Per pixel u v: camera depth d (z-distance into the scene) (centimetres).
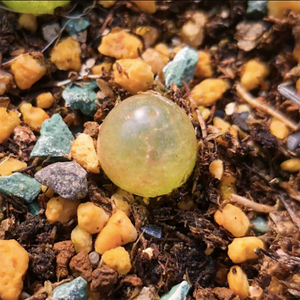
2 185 7
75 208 7
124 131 7
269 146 8
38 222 7
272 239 7
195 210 7
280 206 7
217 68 8
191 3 8
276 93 8
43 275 7
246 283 7
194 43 8
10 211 7
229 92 8
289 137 8
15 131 7
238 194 7
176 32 8
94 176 7
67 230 7
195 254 7
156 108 7
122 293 7
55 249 7
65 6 8
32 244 7
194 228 7
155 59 8
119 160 7
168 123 7
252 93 8
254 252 7
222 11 8
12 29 8
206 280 7
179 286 7
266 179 8
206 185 7
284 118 8
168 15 8
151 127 7
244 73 8
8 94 8
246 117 8
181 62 8
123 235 7
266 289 7
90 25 8
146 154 7
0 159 7
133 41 8
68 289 6
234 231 7
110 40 8
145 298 7
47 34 8
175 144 7
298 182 7
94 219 7
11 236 7
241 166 8
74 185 7
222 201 7
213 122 8
